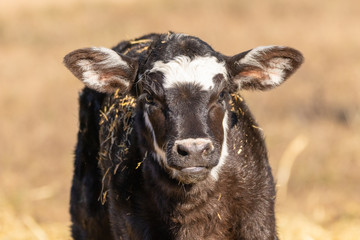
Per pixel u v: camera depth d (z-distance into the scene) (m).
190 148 11.42
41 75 41.91
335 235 20.20
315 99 33.91
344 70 39.19
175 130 11.79
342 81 36.91
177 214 12.97
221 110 12.46
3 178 26.55
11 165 28.17
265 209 13.19
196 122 11.83
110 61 12.92
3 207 22.84
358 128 29.16
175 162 11.56
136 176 13.24
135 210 13.20
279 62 13.05
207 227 13.09
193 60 12.48
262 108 32.50
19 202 24.22
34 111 34.78
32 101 36.34
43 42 51.94
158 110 12.30
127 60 13.05
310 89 36.12
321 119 30.92
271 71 13.21
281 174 24.80
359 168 25.89
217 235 13.19
